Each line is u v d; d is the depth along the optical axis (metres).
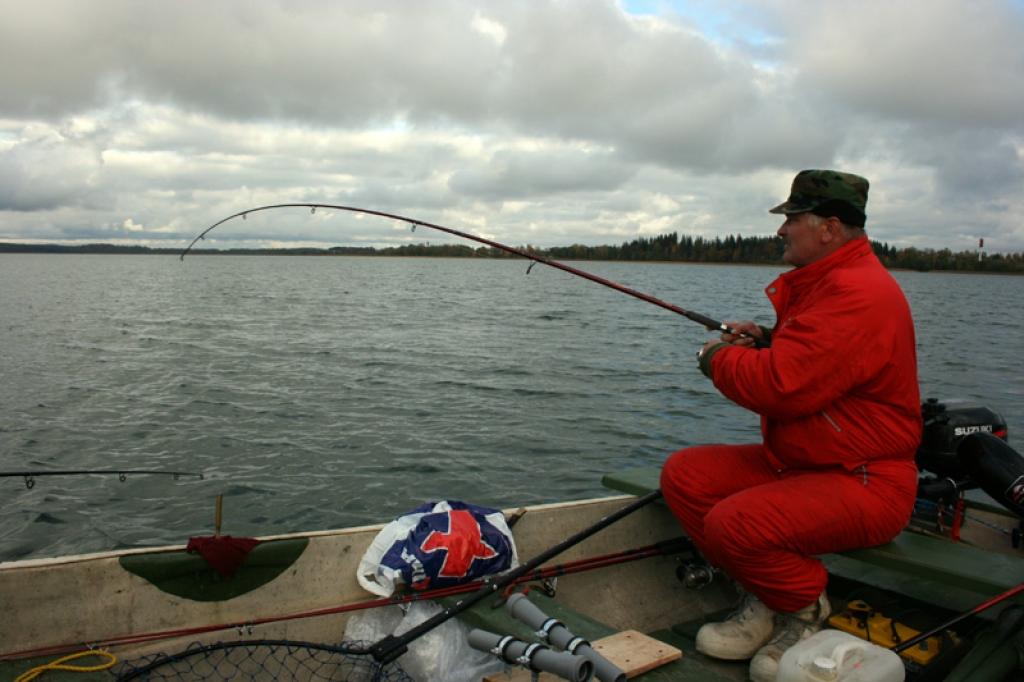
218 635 2.91
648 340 24.11
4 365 16.77
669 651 2.72
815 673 2.38
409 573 3.04
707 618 3.54
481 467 9.35
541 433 11.12
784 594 2.80
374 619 3.11
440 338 23.83
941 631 2.94
